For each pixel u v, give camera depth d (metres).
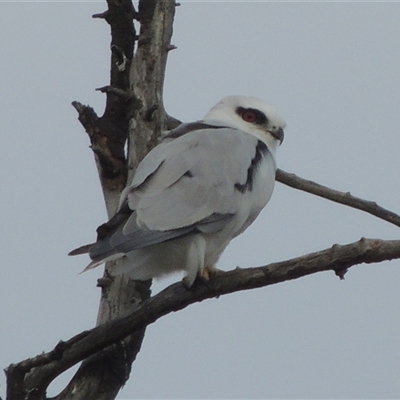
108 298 10.44
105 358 10.02
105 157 10.91
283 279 9.02
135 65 11.36
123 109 11.11
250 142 10.87
